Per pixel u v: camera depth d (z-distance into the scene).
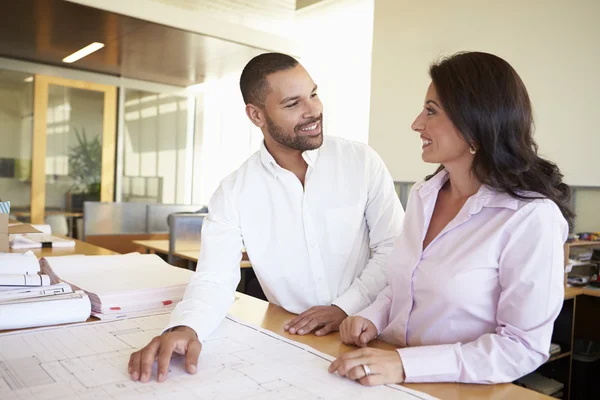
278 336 1.02
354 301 1.23
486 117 0.87
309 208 1.37
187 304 1.03
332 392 0.75
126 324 1.07
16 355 0.87
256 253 1.36
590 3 3.63
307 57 6.19
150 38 5.05
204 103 7.35
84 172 6.40
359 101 6.62
